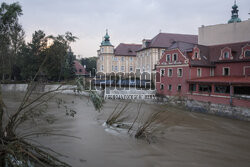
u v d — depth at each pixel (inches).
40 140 482.3
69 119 740.7
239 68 1193.4
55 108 965.8
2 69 446.0
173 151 474.9
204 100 1126.4
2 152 275.7
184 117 964.6
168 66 1432.1
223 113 1006.4
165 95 1427.2
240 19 1796.3
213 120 922.1
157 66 1547.7
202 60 1346.0
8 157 268.2
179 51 1344.7
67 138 512.1
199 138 610.2
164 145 511.5
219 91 1126.4
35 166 299.4
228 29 1563.7
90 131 593.9
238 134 697.0
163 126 742.5
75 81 391.9
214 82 1071.6
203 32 1715.1
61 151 424.2
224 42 1585.9
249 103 890.1
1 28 514.0
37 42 1672.0
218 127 791.1
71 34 422.0
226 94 1007.0
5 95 1067.9
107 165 376.5
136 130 626.2
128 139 536.7
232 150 519.5
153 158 424.8
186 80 1264.8
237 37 1514.5
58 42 418.3
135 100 1485.0
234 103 957.2
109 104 1266.0
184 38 2180.1
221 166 414.6
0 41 456.1
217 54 1386.6
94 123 707.4
